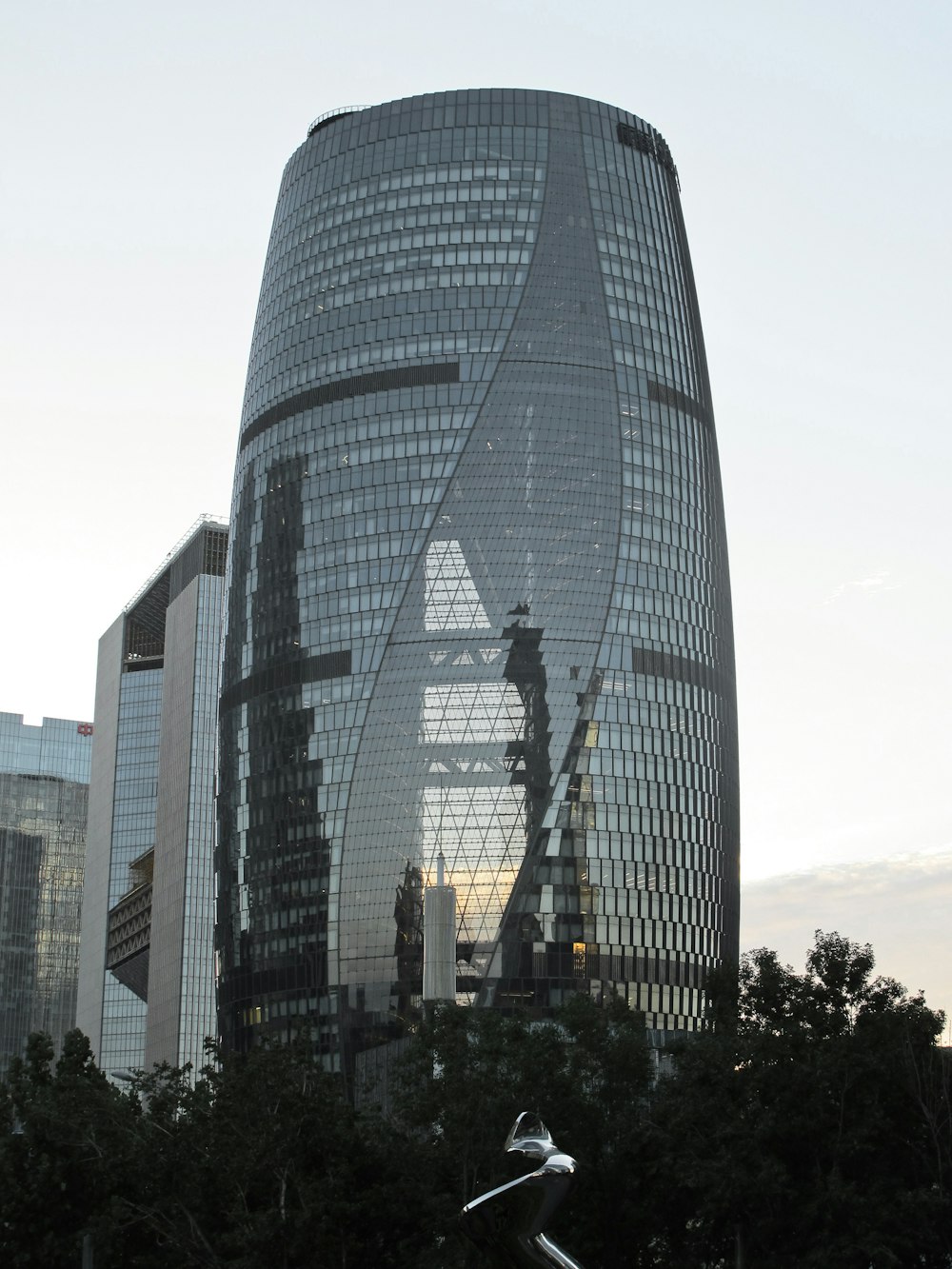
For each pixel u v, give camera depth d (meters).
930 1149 118.94
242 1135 116.81
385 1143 123.75
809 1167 117.62
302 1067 126.25
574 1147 119.44
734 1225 117.38
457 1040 125.25
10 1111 133.00
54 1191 120.44
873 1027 121.00
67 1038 139.62
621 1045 125.75
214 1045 136.12
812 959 130.75
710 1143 116.25
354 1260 116.81
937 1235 112.94
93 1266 119.94
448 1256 112.69
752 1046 119.50
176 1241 117.19
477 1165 118.69
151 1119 125.56
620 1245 119.62
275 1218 112.12
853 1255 109.25
